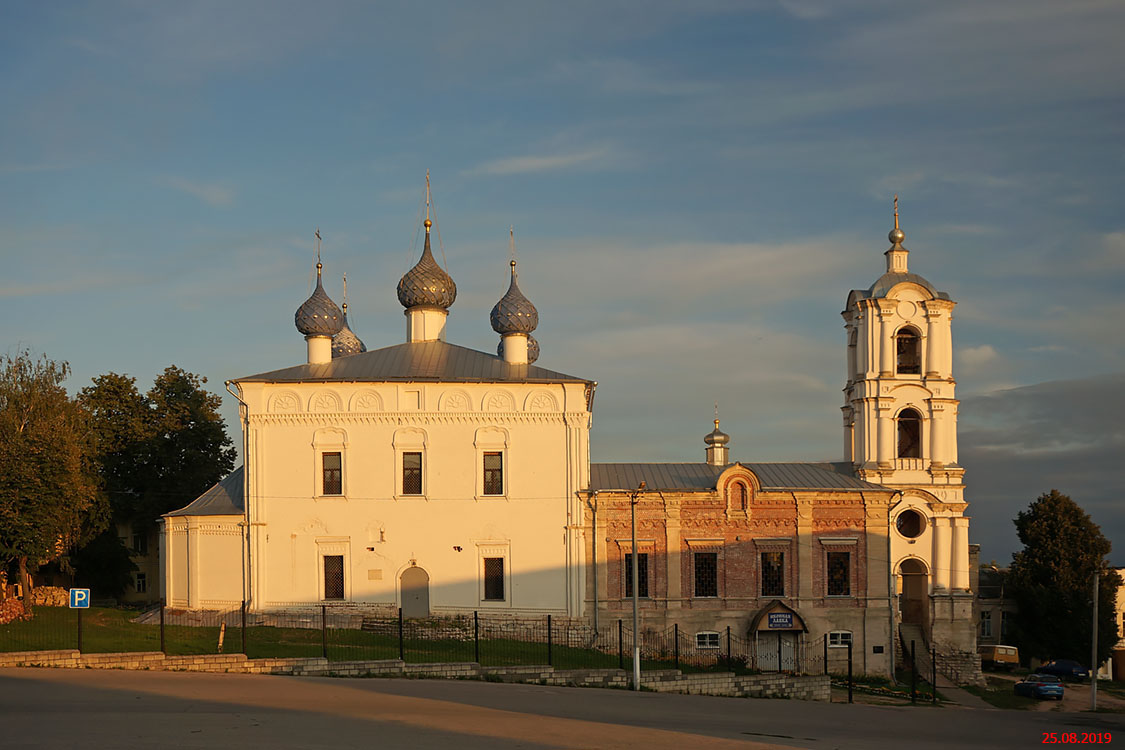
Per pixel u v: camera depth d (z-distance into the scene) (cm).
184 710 3017
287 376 6619
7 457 5697
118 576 8012
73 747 2367
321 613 6112
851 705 4647
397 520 6444
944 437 7169
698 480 6812
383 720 2952
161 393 8419
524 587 6419
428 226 7381
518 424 6519
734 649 6462
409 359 6906
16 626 5225
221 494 6850
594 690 4428
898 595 7088
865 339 7256
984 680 6856
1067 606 8544
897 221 7438
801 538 6556
